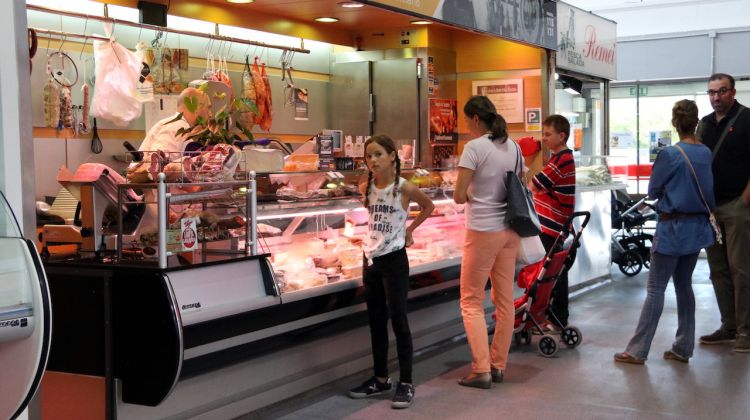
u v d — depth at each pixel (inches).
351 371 222.4
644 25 601.0
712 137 253.9
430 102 321.7
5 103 133.6
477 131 213.3
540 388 209.9
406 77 320.2
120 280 158.6
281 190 199.0
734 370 225.5
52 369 166.9
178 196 159.6
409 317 247.1
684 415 186.1
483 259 208.8
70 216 195.3
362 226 239.0
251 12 278.1
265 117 264.7
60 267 164.4
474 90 344.5
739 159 247.0
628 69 610.2
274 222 203.3
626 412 188.5
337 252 218.5
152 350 156.0
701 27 582.6
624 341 262.2
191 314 157.5
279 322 184.1
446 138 332.8
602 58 406.6
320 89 327.6
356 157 291.4
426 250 253.3
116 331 159.5
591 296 349.7
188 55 252.5
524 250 223.9
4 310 106.0
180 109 199.0
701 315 305.4
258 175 194.2
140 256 160.6
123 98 223.3
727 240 249.8
